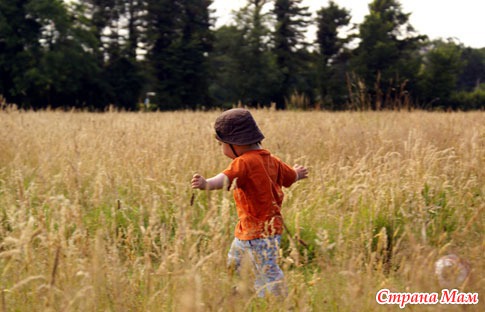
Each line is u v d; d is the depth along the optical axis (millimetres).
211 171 6004
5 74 51375
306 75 61250
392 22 58688
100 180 4969
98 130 8797
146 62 58844
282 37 61594
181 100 57688
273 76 58875
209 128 8242
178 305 2889
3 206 4758
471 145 6695
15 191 5352
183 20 58688
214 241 3234
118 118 12891
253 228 3627
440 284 3104
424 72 57406
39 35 51062
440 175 5688
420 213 4672
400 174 5543
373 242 4512
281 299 3215
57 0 50875
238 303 2900
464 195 5270
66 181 5387
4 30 47938
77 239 3535
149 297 3078
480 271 3168
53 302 2854
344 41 61625
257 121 9555
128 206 4973
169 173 5703
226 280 3051
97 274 2965
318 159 6781
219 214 4898
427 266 3174
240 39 59500
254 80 58625
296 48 62906
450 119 10633
